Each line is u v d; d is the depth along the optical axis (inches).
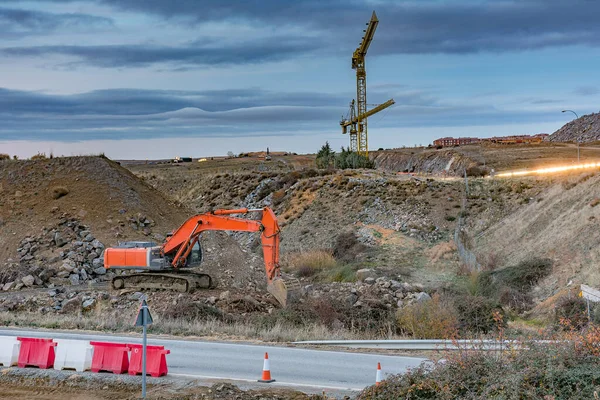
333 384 612.7
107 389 617.0
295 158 6643.7
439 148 5595.5
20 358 695.1
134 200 1705.2
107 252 1275.8
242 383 619.5
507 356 539.2
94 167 1793.8
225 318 1079.6
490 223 2118.6
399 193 2544.3
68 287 1348.4
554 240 1549.0
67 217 1596.9
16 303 1206.9
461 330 952.3
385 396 526.6
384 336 925.8
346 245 2165.4
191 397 578.2
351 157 3784.5
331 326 1013.2
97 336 866.8
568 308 1035.3
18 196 1689.2
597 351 521.3
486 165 3737.7
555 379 483.5
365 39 4293.8
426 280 1641.2
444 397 499.5
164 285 1255.5
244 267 1519.4
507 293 1315.2
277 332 890.1
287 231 2573.8
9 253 1485.0
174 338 866.1
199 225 1266.0
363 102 4365.2
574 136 6382.9
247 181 3383.4
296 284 1214.9
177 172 4478.3
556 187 1942.7
